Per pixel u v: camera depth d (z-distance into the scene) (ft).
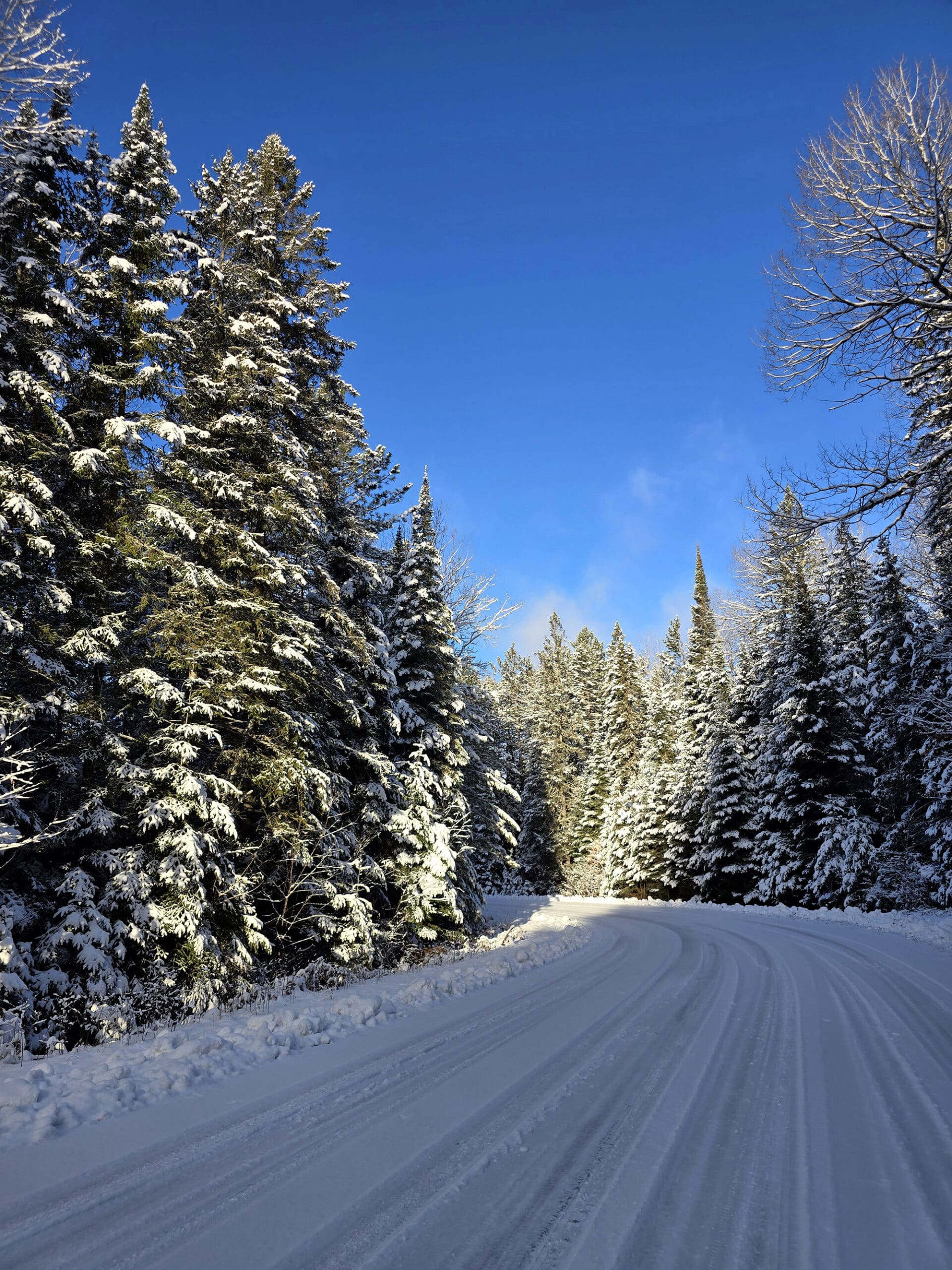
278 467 43.14
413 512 65.87
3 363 33.63
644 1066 20.54
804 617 88.43
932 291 35.81
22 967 29.27
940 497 35.83
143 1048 22.82
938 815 71.20
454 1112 16.98
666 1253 10.86
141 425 37.01
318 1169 13.93
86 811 34.40
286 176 56.75
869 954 42.88
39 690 34.86
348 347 56.70
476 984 35.06
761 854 94.38
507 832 77.51
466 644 86.69
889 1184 13.21
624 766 156.87
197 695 39.01
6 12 30.14
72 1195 12.85
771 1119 16.46
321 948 47.29
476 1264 10.56
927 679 71.67
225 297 45.21
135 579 39.96
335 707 53.67
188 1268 10.54
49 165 35.60
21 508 30.94
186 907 34.40
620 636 166.81
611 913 85.10
